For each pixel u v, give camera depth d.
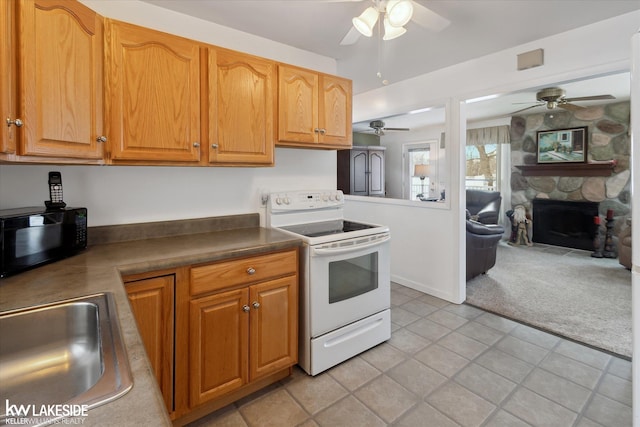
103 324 0.86
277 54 2.53
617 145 5.09
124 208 1.93
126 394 0.58
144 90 1.63
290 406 1.79
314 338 2.02
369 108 3.98
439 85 3.21
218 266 1.65
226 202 2.30
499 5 2.03
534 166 5.86
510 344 2.43
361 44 2.59
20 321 0.94
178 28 2.08
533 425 1.64
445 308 3.09
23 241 1.29
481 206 6.21
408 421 1.67
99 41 1.50
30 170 1.65
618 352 2.31
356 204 4.34
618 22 2.16
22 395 0.84
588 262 4.75
